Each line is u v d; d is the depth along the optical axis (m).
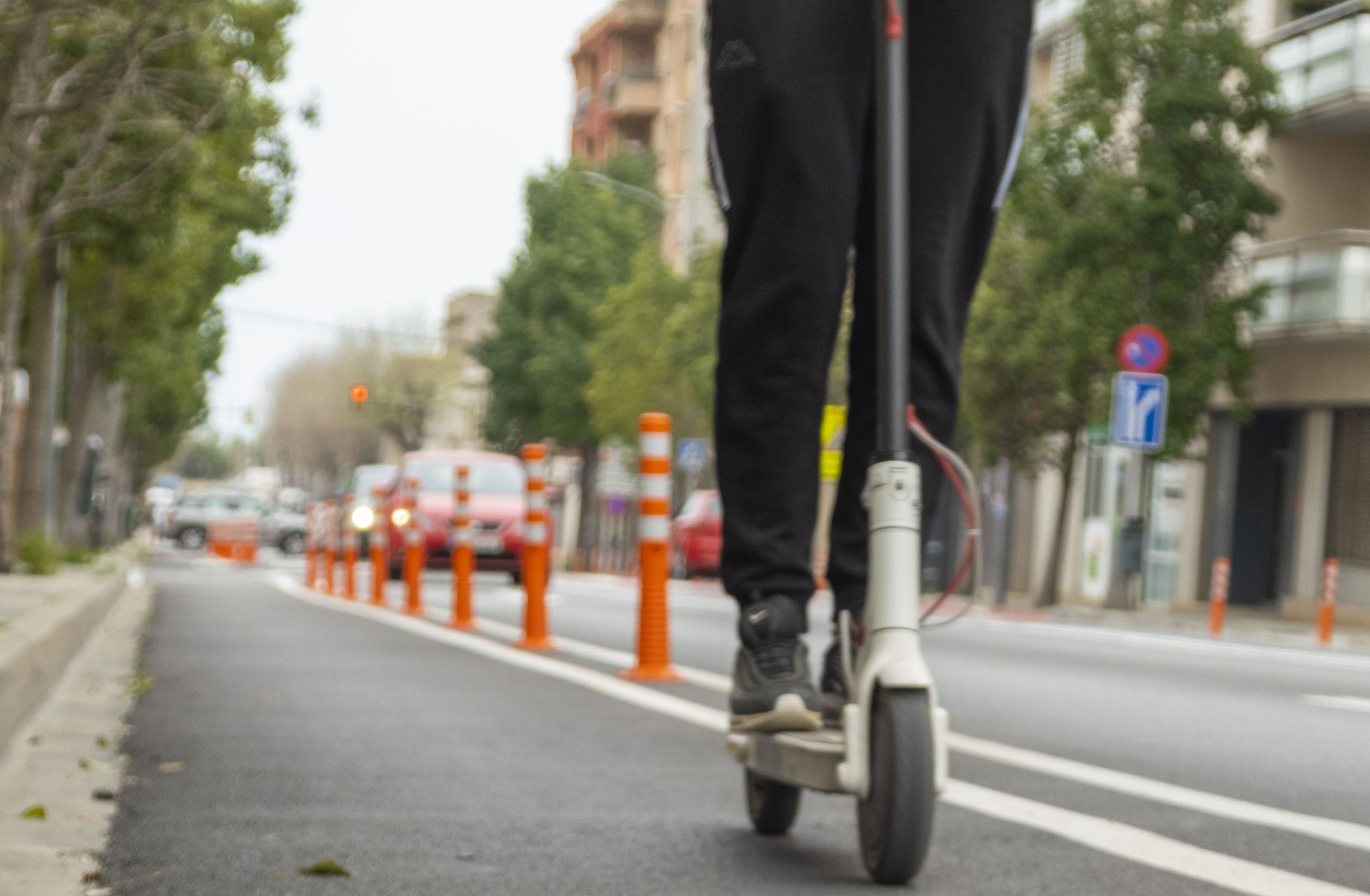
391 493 28.67
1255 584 32.88
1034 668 13.02
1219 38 28.66
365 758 6.75
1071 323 28.72
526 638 13.02
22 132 19.72
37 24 17.69
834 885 4.34
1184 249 28.52
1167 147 28.88
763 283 4.62
